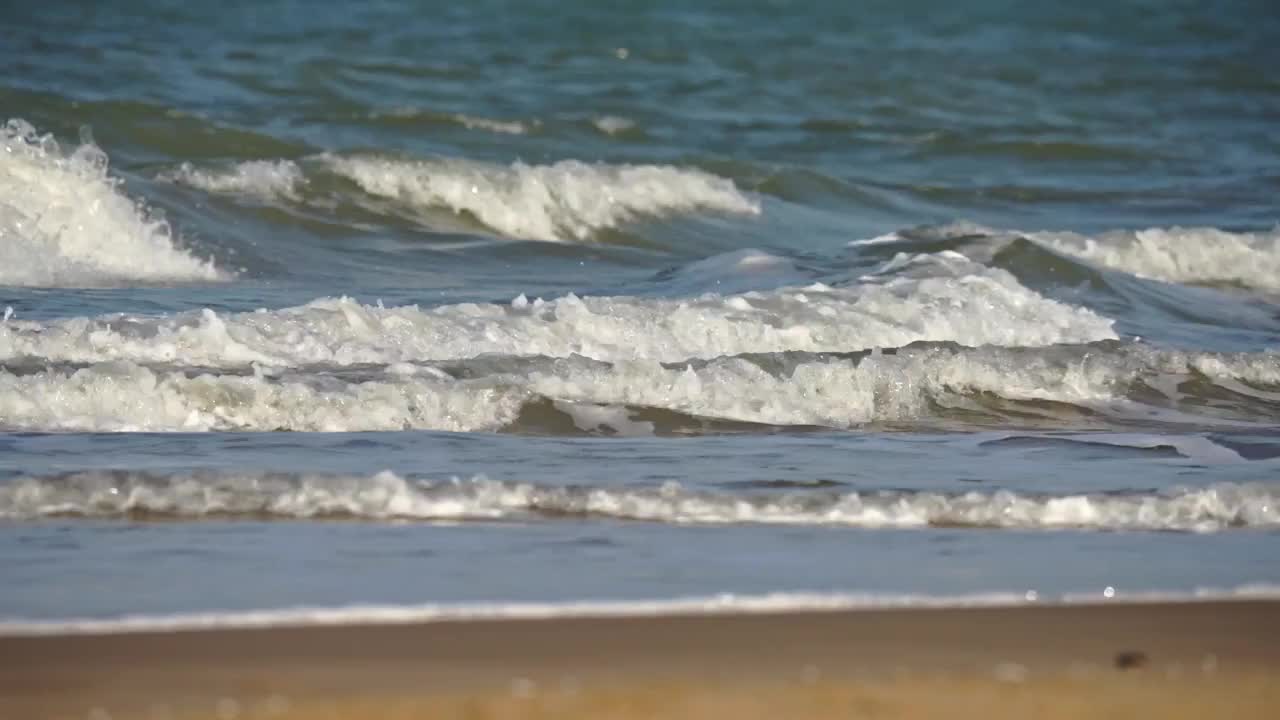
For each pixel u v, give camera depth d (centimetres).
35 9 12438
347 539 2341
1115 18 15600
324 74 9638
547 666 1714
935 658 1781
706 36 13512
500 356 3662
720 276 5000
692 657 1759
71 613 1906
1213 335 4781
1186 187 8088
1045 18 15462
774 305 4150
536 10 14588
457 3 14812
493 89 9950
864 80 11300
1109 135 9906
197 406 3259
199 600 1977
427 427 3322
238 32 12038
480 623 1880
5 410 3191
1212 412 3759
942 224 6788
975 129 9894
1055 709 1620
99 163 5844
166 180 6044
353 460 2925
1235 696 1680
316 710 1552
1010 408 3697
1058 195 7638
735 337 3978
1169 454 3250
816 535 2438
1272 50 14012
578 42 12762
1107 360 3922
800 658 1764
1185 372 3956
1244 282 6044
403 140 7838
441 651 1762
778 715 1568
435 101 9319
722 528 2475
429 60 11144
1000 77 11944
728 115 9738
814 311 4138
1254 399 3869
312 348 3662
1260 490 2688
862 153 8794
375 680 1655
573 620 1902
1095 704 1641
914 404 3666
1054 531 2520
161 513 2469
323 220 5984
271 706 1564
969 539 2438
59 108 6869
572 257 5800
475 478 2639
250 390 3300
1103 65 12812
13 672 1667
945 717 1583
